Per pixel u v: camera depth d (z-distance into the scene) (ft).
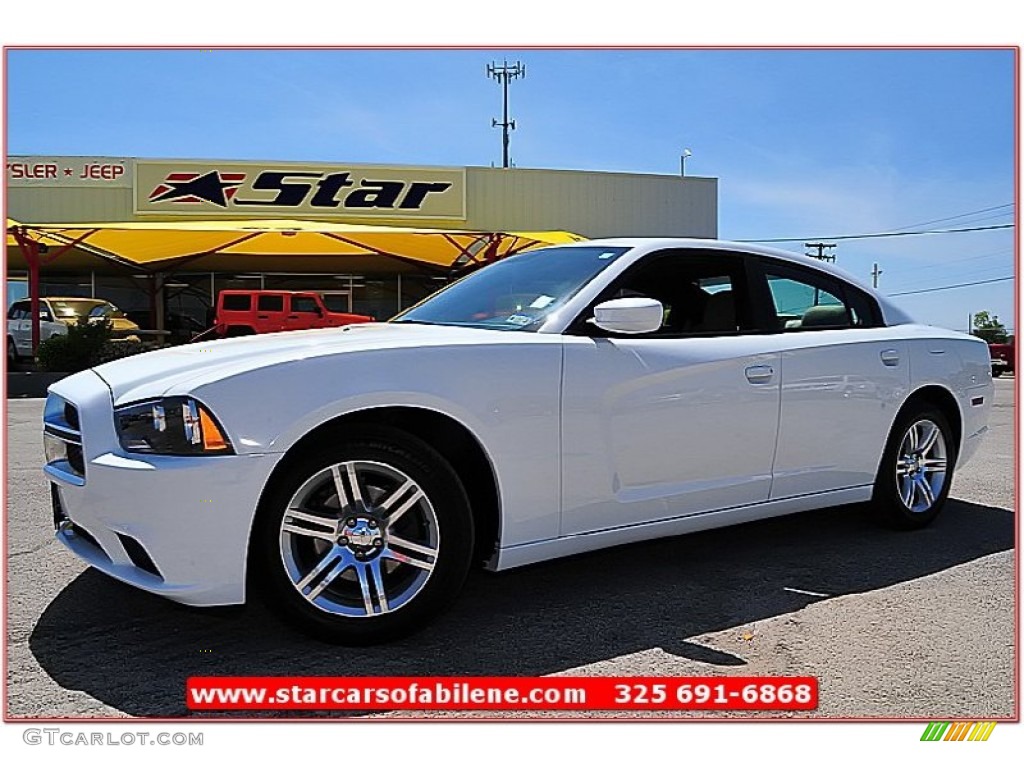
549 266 12.94
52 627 10.46
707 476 12.22
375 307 82.53
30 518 15.69
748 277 13.44
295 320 66.49
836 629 10.64
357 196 75.92
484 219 79.00
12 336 63.16
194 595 9.05
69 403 10.03
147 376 9.70
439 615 10.36
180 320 80.12
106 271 78.07
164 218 74.54
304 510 9.58
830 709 8.70
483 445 10.23
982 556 13.76
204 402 9.04
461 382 10.11
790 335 13.44
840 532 15.16
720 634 10.46
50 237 58.08
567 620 10.87
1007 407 41.98
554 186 80.53
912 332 15.38
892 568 13.08
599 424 11.07
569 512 10.94
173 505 8.91
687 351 12.00
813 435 13.39
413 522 10.19
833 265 14.90
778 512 13.21
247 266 76.64
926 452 15.42
